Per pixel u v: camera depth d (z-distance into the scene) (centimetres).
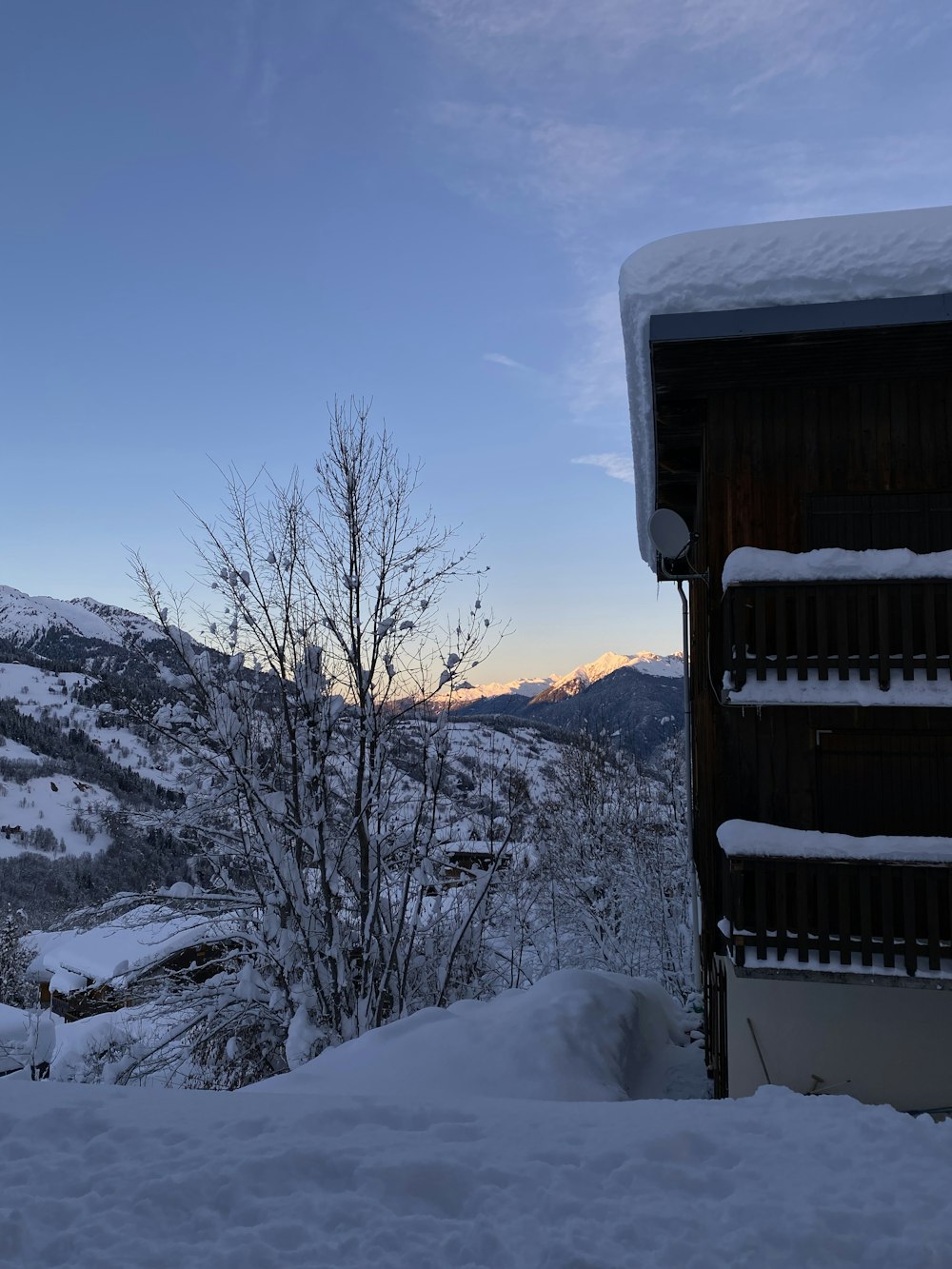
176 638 1404
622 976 1466
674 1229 443
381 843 1443
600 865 2448
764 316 823
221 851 1484
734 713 917
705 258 845
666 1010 1435
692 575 1345
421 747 1471
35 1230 443
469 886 1519
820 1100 636
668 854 2470
